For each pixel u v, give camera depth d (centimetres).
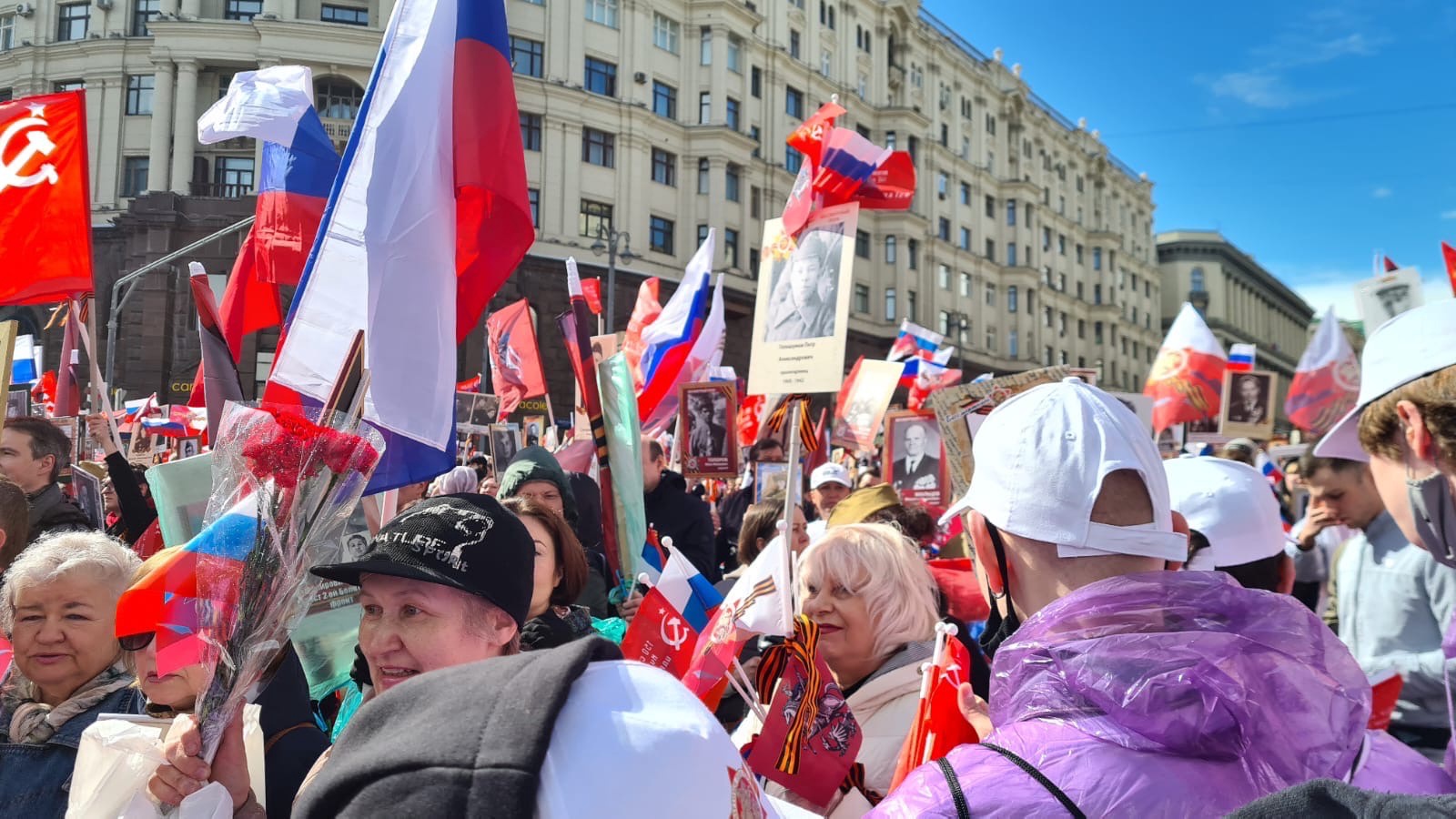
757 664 239
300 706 199
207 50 2738
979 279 4784
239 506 157
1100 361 5931
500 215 315
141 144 2805
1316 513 365
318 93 2781
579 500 456
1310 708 115
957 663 179
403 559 173
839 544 246
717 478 617
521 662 83
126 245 2711
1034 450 139
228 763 159
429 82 288
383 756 75
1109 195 6338
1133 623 122
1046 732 117
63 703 206
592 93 3053
